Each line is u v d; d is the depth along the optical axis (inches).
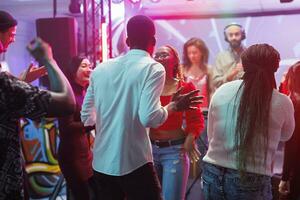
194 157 105.7
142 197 82.3
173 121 103.9
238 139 75.4
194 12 244.2
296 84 100.0
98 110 83.6
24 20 399.5
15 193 61.4
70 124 112.0
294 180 99.3
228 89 80.0
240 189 76.5
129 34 82.8
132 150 80.8
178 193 105.3
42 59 57.7
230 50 238.7
